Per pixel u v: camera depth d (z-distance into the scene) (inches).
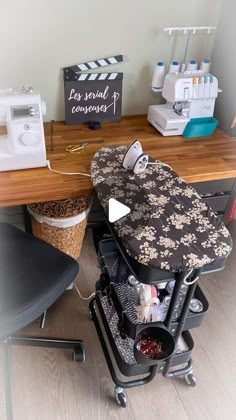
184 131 69.9
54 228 63.6
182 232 42.9
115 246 60.4
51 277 48.2
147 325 49.5
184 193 50.2
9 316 42.3
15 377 57.9
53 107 72.3
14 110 51.0
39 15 61.5
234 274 80.4
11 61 64.7
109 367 56.3
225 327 68.9
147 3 66.6
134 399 56.7
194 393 58.3
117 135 69.1
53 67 67.6
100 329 62.4
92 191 53.3
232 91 74.5
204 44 76.3
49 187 52.6
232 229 88.3
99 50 69.0
